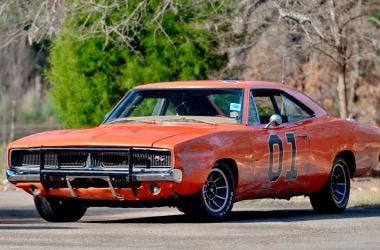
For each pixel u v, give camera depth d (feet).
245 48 100.78
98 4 91.45
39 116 196.65
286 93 56.90
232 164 51.88
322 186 58.13
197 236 44.29
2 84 169.37
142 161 49.16
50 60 114.32
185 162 48.93
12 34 95.66
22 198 71.87
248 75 103.76
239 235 44.78
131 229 47.19
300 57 101.50
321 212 59.11
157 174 48.62
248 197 53.57
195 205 50.37
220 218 51.55
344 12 93.56
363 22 97.81
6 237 43.75
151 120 54.49
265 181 53.83
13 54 163.53
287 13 88.69
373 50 98.73
